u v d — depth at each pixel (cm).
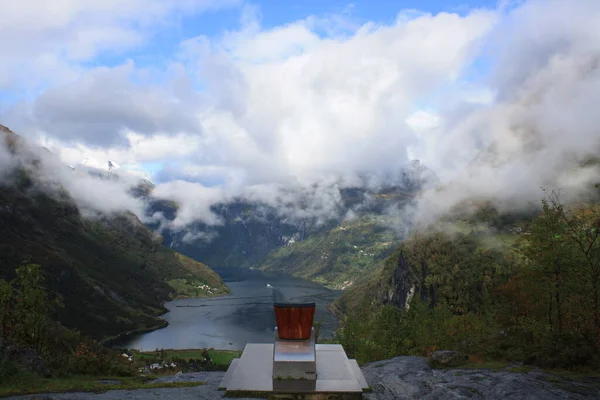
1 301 2647
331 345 1560
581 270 2467
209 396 1327
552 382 1638
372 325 6031
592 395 1473
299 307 1221
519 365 2108
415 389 1580
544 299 2894
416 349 4850
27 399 1427
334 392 1155
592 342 2106
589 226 2458
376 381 1703
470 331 3859
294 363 1171
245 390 1170
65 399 1444
